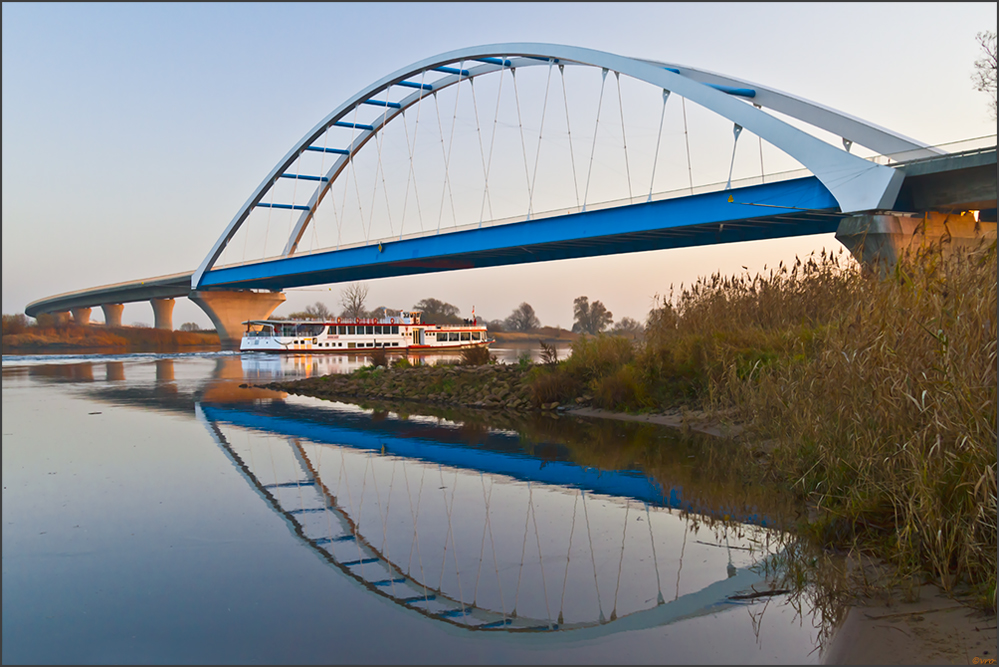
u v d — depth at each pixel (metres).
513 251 45.19
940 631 3.91
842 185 26.77
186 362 42.81
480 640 3.98
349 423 13.60
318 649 3.90
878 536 5.44
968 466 4.75
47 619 4.32
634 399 13.95
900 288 6.52
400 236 50.16
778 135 29.39
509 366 21.02
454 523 6.43
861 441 6.15
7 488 7.93
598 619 4.27
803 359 9.32
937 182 25.91
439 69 52.97
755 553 5.44
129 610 4.46
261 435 12.02
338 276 70.25
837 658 3.65
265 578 5.05
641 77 36.50
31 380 26.23
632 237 36.69
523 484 8.02
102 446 10.83
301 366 37.31
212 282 79.88
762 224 32.25
